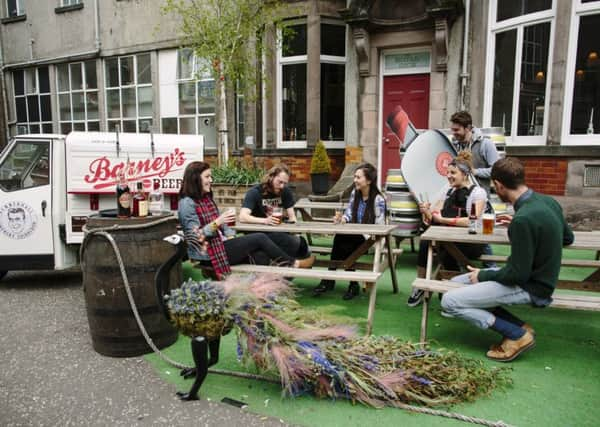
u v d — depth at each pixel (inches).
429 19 328.5
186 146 217.3
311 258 177.0
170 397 112.1
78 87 570.6
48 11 568.4
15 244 202.2
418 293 173.0
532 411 102.7
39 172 202.8
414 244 281.3
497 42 312.5
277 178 187.8
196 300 104.0
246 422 101.0
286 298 116.7
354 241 189.9
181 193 158.1
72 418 103.9
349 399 109.0
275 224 179.6
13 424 101.9
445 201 188.7
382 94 368.5
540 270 121.0
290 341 106.8
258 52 387.9
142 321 133.9
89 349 141.2
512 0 302.2
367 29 351.3
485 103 317.4
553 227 118.3
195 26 390.9
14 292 204.8
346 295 183.3
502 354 126.9
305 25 406.3
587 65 274.7
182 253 122.1
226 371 121.9
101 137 204.7
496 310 130.1
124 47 522.9
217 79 379.6
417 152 227.3
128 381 120.5
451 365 115.2
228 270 154.6
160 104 513.3
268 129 419.8
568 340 142.3
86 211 204.8
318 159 363.6
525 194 123.4
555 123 281.7
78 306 183.9
